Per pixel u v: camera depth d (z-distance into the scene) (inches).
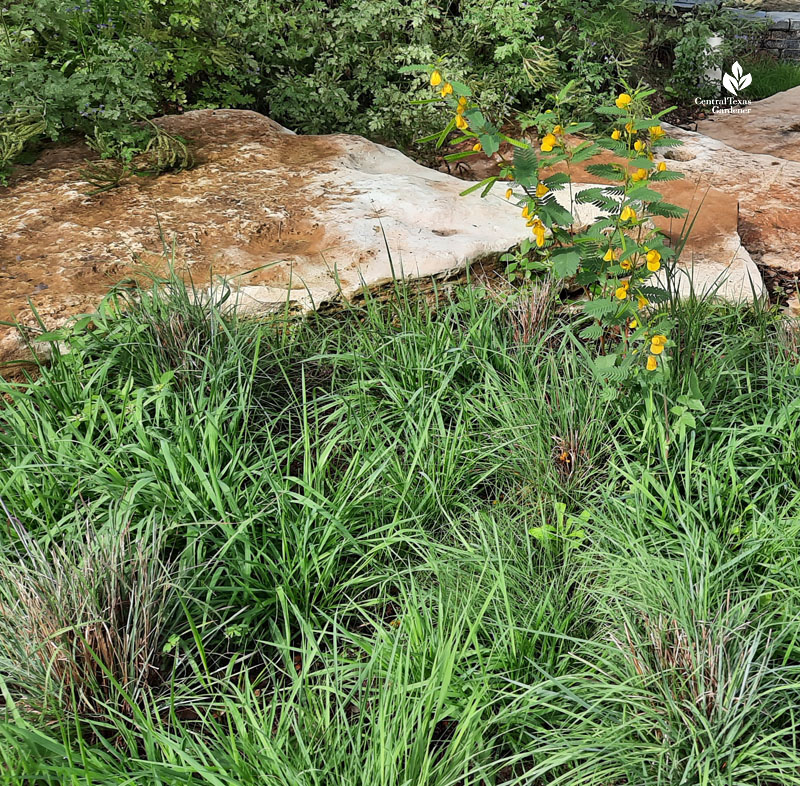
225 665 103.5
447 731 95.6
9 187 193.9
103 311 143.4
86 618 96.0
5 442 124.8
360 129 253.3
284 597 99.1
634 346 135.1
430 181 205.9
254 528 110.5
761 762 86.2
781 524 110.7
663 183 219.9
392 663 90.1
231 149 217.0
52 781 83.4
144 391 124.0
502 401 134.7
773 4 477.4
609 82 293.0
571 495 124.9
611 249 129.6
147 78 235.0
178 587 100.3
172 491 115.2
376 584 112.1
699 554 107.4
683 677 92.9
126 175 200.7
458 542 117.8
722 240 192.5
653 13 371.6
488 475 128.6
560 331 148.6
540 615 99.4
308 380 149.0
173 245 167.0
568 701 95.2
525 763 93.7
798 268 194.4
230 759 86.0
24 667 95.0
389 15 255.6
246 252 171.5
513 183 210.2
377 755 83.0
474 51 267.6
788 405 128.0
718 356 143.3
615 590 106.0
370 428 128.7
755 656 95.4
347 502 116.8
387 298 164.1
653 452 127.6
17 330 142.5
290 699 89.2
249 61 247.4
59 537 111.3
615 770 84.9
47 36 225.8
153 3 239.6
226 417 127.8
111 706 94.2
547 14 278.7
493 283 173.2
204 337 144.5
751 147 301.1
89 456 118.7
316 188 196.5
